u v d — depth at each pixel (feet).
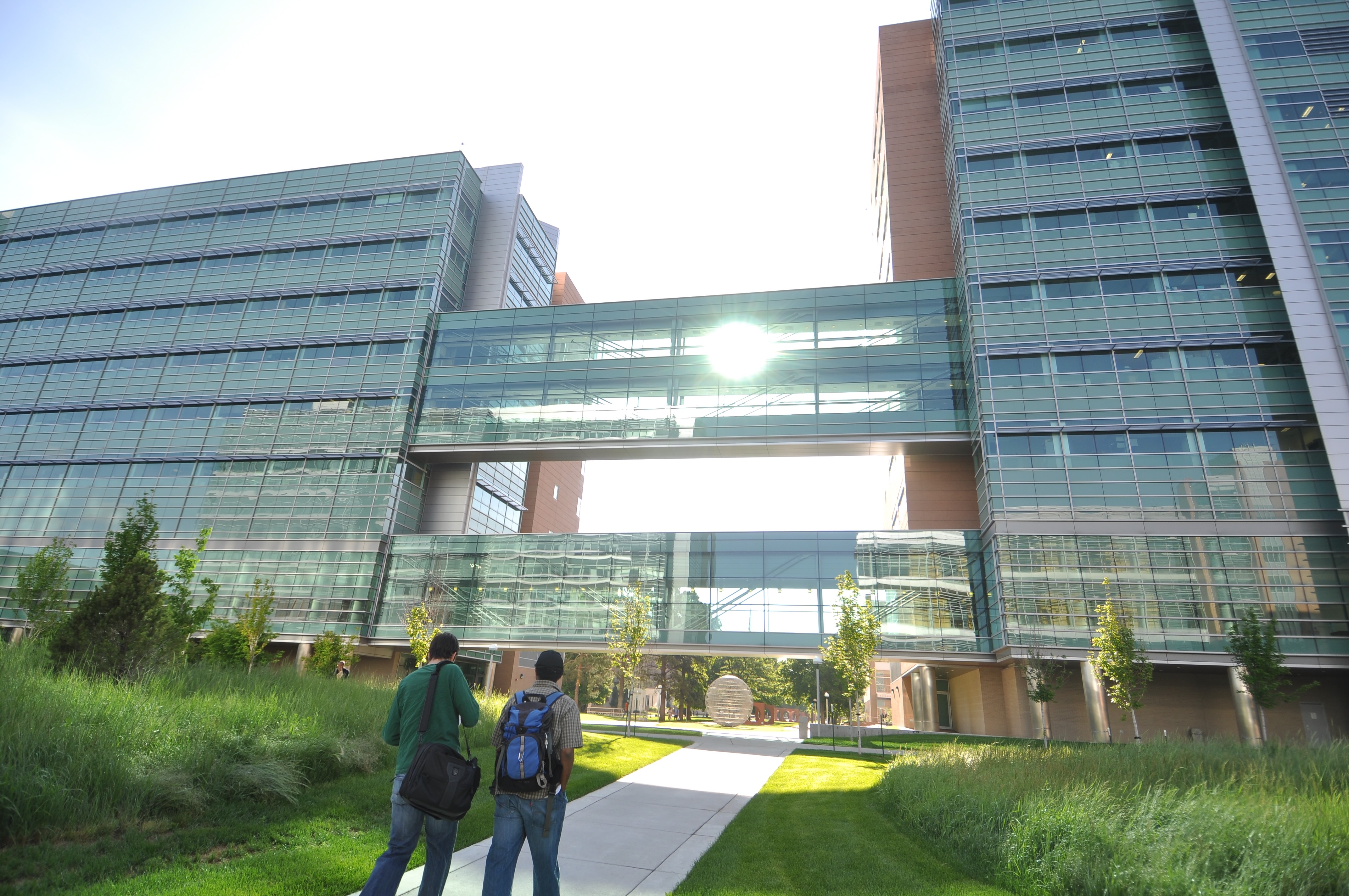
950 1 146.51
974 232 128.57
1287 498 103.09
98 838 23.34
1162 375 112.68
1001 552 109.40
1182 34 131.34
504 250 176.35
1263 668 86.22
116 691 35.04
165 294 176.96
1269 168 115.34
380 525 142.00
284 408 156.56
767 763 67.10
